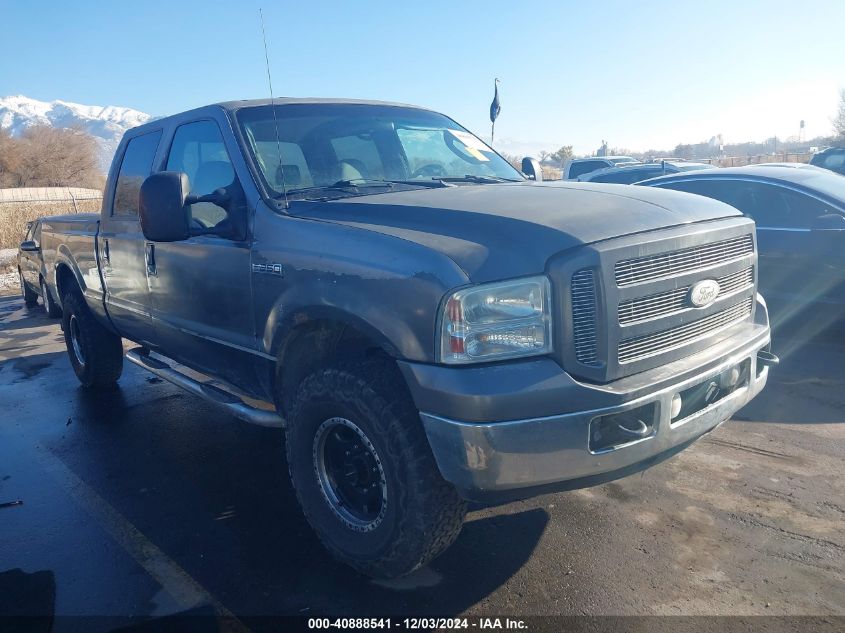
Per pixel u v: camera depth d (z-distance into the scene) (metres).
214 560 3.41
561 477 2.63
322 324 3.24
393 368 2.95
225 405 3.92
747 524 3.54
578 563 3.25
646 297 2.82
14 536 3.72
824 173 6.90
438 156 4.48
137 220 4.80
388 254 2.84
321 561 3.36
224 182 3.96
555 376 2.59
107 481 4.40
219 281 3.81
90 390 6.46
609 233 2.77
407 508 2.81
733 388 3.23
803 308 6.36
